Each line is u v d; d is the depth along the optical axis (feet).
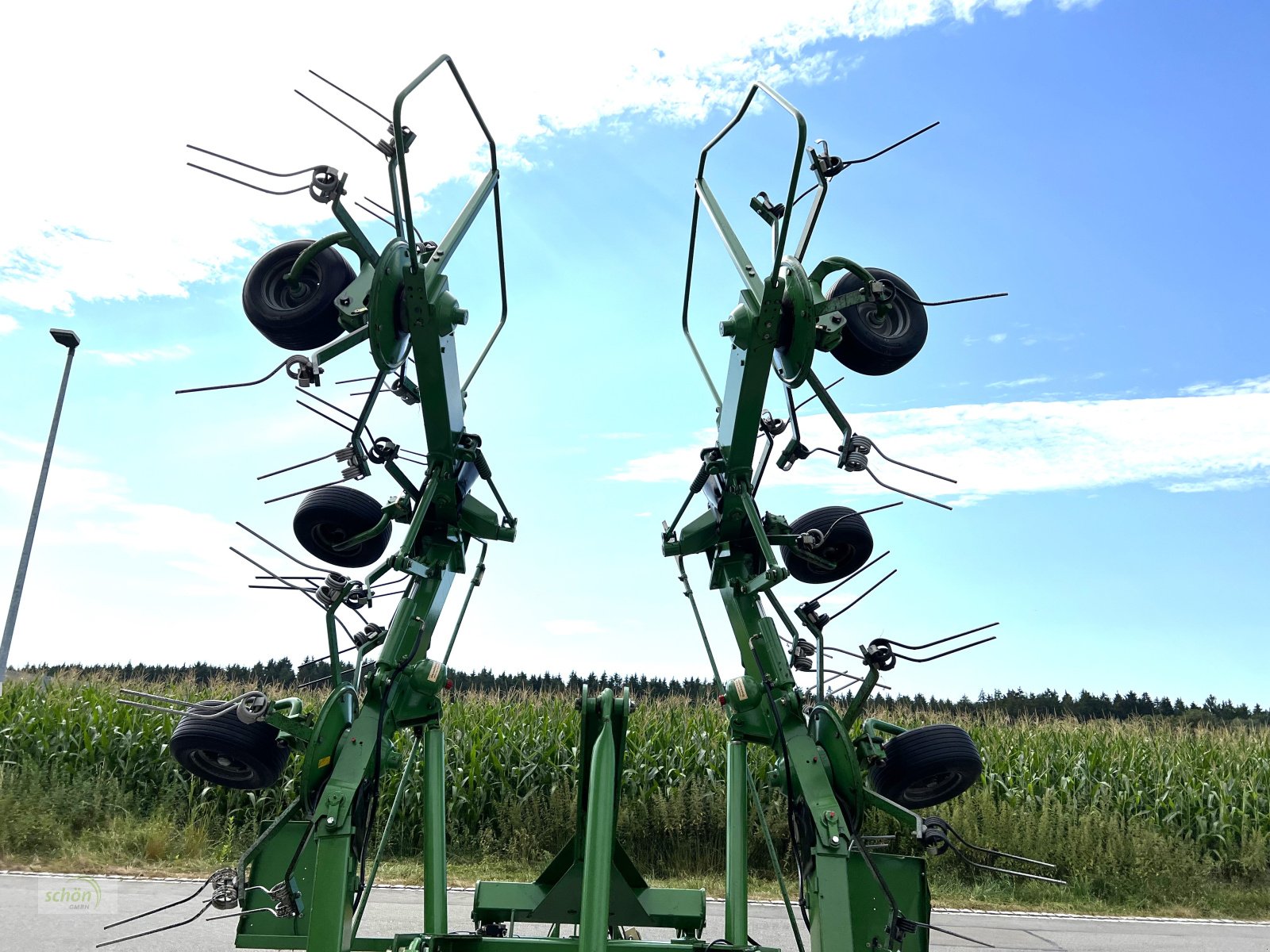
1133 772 44.62
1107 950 27.09
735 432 13.10
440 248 12.33
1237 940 29.35
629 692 14.60
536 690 51.65
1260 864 38.22
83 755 38.45
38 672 49.49
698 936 14.83
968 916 31.60
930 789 12.48
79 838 34.35
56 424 42.52
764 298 12.17
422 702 12.15
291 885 9.58
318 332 11.97
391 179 11.92
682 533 14.66
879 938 10.64
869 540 14.16
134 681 50.16
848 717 11.82
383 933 23.52
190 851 33.45
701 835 37.40
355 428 12.25
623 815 37.37
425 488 12.86
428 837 12.24
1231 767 46.85
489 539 14.35
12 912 24.81
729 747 12.67
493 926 15.23
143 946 22.13
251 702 10.52
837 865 10.20
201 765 11.27
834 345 12.47
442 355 11.98
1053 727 53.42
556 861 15.02
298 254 12.00
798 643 12.19
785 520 13.89
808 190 12.93
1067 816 38.19
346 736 10.83
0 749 38.68
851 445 12.66
